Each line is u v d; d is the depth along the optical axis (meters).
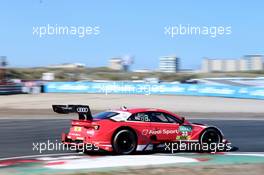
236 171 18.78
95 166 20.23
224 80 119.56
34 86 103.88
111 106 72.06
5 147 27.42
